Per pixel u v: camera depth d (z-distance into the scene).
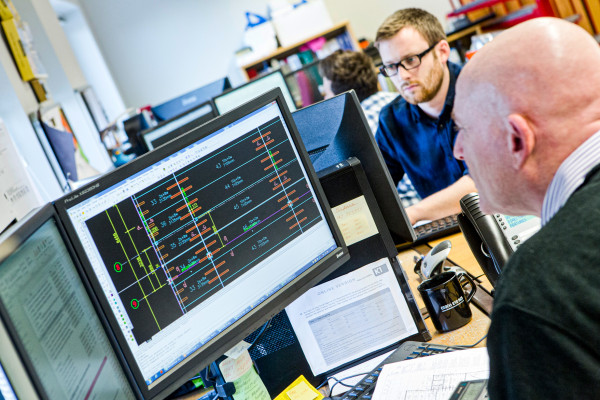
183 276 1.12
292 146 1.29
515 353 0.73
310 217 1.29
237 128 1.20
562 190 0.82
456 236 1.79
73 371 0.88
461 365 1.11
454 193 2.05
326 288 1.34
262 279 1.21
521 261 0.76
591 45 0.82
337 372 1.33
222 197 1.17
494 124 0.87
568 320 0.70
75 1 5.89
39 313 0.84
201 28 6.27
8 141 1.52
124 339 1.04
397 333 1.34
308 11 5.83
